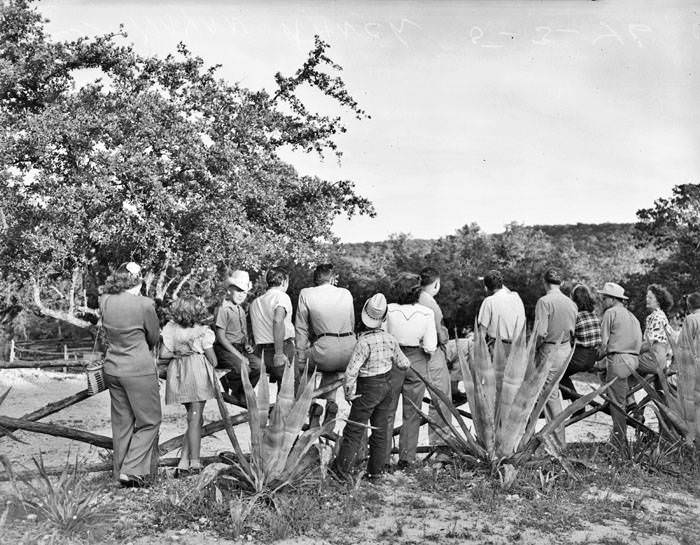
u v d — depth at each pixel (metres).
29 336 41.66
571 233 109.31
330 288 6.55
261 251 18.53
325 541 4.86
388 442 6.64
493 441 6.53
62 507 4.92
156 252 18.11
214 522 5.10
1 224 18.22
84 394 5.86
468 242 63.97
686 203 51.56
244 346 7.00
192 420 6.13
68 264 19.53
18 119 18.33
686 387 7.50
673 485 6.68
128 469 5.69
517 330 7.14
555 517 5.50
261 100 20.05
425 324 6.71
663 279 49.19
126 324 5.71
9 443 9.03
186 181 18.31
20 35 19.45
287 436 5.61
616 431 7.64
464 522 5.33
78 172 18.08
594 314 7.64
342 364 6.46
